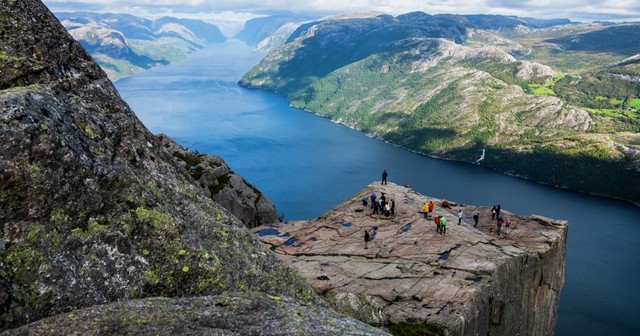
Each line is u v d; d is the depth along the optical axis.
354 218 55.03
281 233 51.69
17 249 12.28
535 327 49.44
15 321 11.50
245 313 13.31
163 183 17.28
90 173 14.46
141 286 13.98
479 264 41.09
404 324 31.64
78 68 18.39
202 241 16.34
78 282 12.91
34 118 13.69
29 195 12.91
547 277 49.44
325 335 12.55
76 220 13.62
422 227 51.34
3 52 16.38
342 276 39.28
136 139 18.05
